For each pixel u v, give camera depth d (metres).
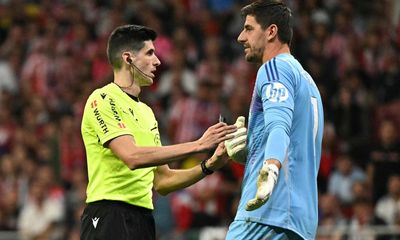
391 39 58.78
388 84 53.84
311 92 21.20
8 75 62.81
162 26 63.41
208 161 24.28
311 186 20.88
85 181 49.62
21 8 69.00
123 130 22.78
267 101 20.23
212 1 66.38
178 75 56.62
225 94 55.41
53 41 64.00
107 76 56.28
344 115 52.50
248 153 21.27
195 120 52.78
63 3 68.00
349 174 46.72
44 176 49.66
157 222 46.66
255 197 19.05
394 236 40.72
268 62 20.84
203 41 61.72
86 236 23.19
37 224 48.62
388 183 43.59
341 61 56.94
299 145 20.72
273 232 20.38
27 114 57.97
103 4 66.75
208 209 47.03
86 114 23.41
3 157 55.28
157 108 54.91
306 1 61.62
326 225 43.28
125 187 23.06
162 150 22.06
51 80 61.75
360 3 62.38
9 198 51.78
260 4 21.48
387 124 45.69
